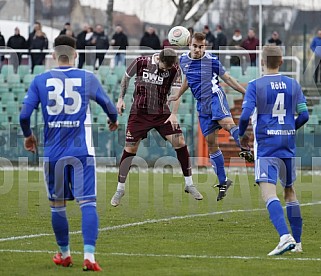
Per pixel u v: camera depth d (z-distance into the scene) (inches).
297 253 756.0
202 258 722.8
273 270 661.3
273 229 940.6
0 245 795.4
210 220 1024.9
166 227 954.7
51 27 2391.7
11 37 2026.3
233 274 640.4
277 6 2485.2
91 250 644.1
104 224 979.9
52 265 674.2
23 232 895.7
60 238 663.8
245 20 2596.0
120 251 764.6
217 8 2620.6
